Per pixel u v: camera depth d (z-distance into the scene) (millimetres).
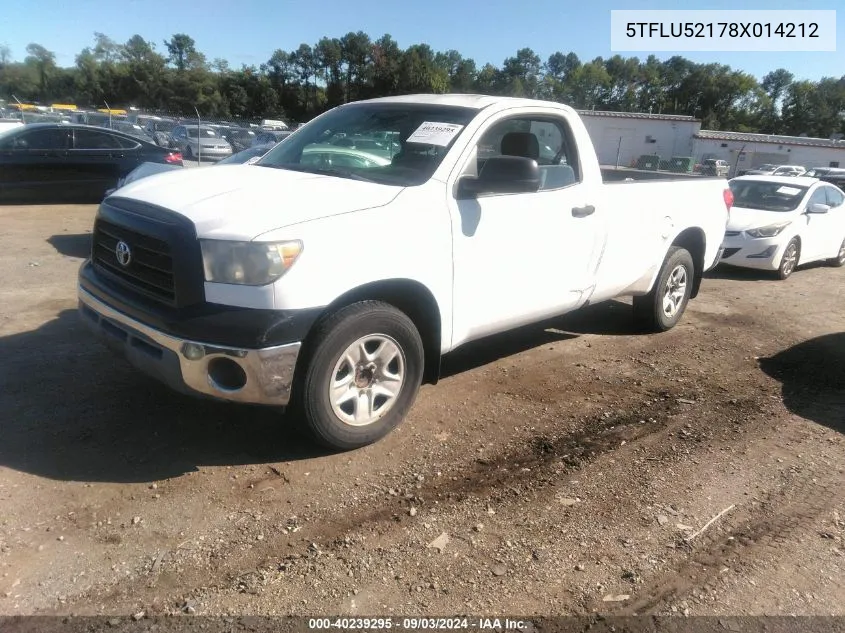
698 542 3168
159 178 4145
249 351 3174
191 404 4262
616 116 51750
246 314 3195
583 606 2713
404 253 3666
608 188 5160
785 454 4113
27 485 3303
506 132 4484
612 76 107062
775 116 109062
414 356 3887
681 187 6059
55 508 3145
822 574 2982
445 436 4094
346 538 3061
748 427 4480
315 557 2920
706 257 6664
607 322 6840
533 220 4426
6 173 12430
